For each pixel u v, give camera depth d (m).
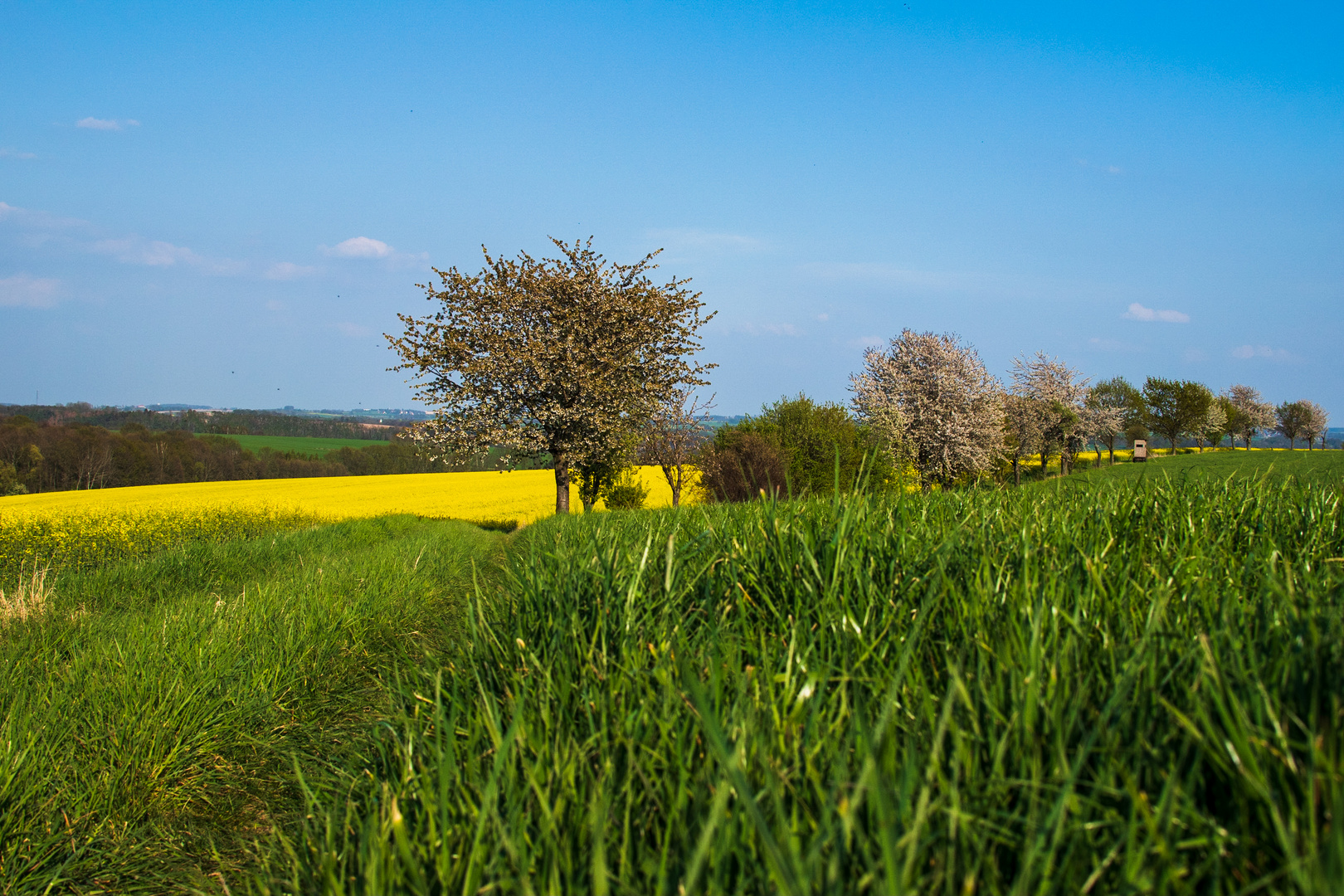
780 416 31.64
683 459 32.38
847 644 2.18
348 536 15.96
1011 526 3.61
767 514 3.57
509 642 2.92
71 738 3.72
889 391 38.06
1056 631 1.90
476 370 26.56
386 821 1.74
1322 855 1.01
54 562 13.39
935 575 2.54
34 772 3.33
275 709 4.46
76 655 4.82
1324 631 1.70
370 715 3.84
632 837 1.54
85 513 21.78
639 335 28.27
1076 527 3.33
